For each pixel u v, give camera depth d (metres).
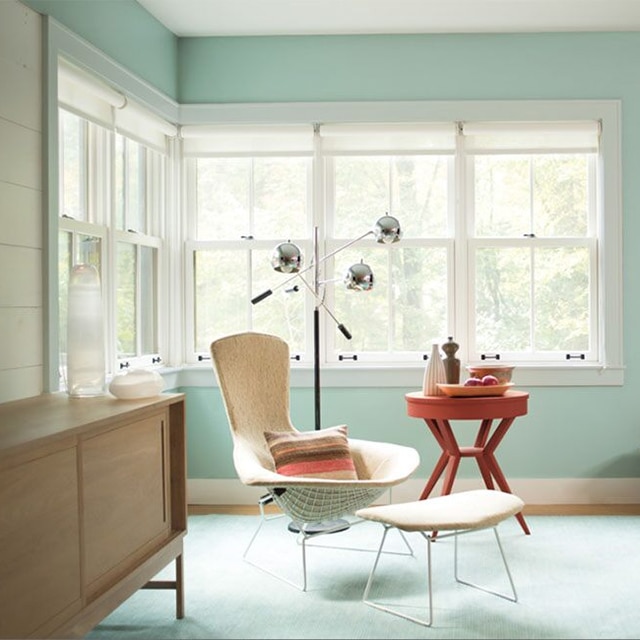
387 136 4.70
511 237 4.74
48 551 2.06
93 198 3.77
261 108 4.73
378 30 4.65
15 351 2.91
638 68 4.69
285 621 2.89
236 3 4.23
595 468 4.70
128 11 4.04
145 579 2.65
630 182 4.70
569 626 2.82
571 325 4.75
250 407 3.76
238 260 4.80
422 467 4.68
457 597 3.12
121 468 2.54
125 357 4.19
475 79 4.70
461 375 4.69
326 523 4.18
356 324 4.75
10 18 2.91
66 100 3.40
